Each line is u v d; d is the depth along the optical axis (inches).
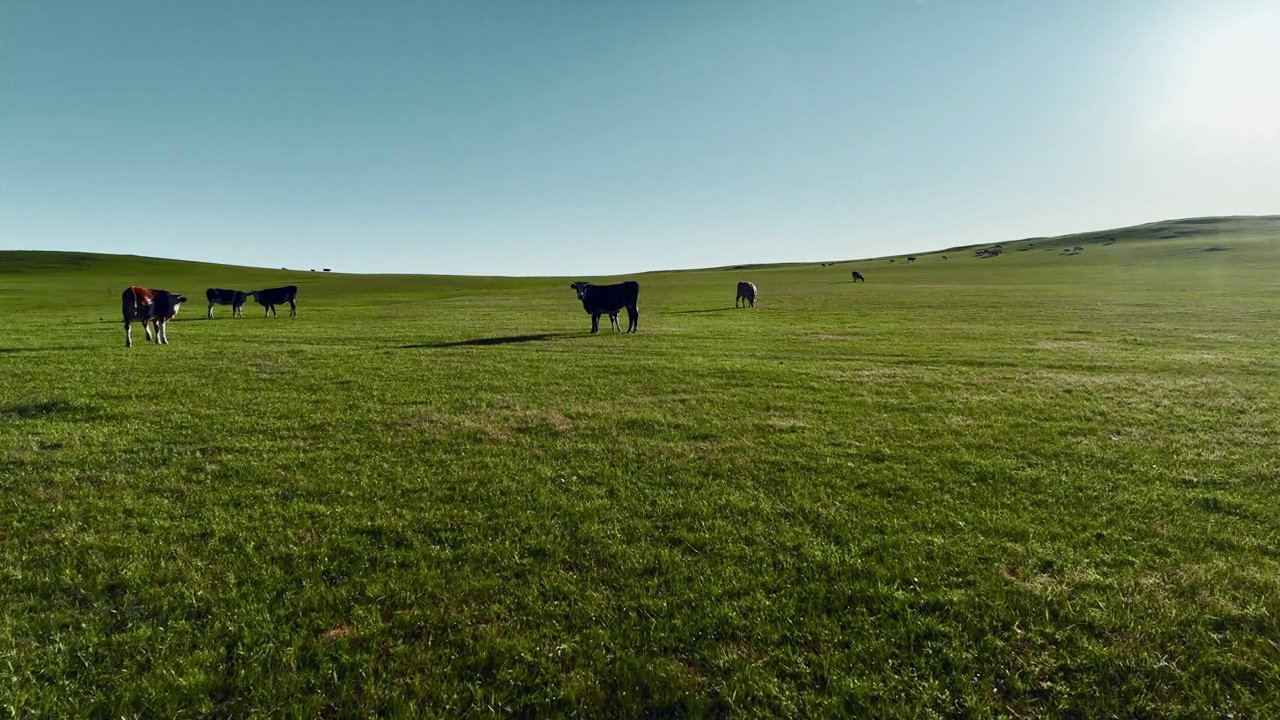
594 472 339.9
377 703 164.7
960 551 243.6
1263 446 378.3
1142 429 422.9
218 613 203.8
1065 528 263.3
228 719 160.4
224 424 441.1
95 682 172.4
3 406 484.1
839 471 339.6
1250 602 203.8
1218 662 174.6
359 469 345.1
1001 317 1349.7
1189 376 636.1
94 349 842.2
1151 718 157.5
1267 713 156.6
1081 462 352.2
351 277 4345.5
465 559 241.0
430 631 195.3
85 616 202.7
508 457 367.6
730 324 1263.5
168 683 170.9
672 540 256.5
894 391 569.9
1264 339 930.1
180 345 909.2
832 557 239.3
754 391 571.5
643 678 173.0
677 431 427.5
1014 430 423.8
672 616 202.5
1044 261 4190.5
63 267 4229.8
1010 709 162.1
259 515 281.1
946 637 190.5
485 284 3750.0
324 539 255.9
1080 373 664.4
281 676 174.4
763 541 254.1
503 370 687.7
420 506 292.2
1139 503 289.3
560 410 492.1
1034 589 214.4
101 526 267.9
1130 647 182.2
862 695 166.4
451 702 165.2
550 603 210.1
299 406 502.0
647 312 1608.0
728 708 163.9
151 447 382.3
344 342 965.8
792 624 197.8
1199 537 252.8
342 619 202.8
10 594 214.7
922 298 1931.6
